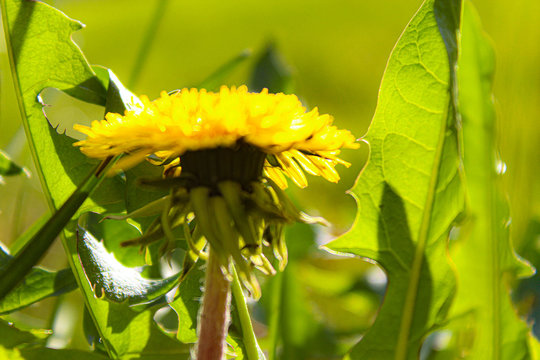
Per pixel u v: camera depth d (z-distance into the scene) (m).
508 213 0.32
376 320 0.31
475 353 0.32
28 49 0.31
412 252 0.31
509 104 0.40
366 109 1.64
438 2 0.30
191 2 2.05
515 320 0.32
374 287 0.49
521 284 0.38
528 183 0.40
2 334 0.29
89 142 0.27
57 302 0.35
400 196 0.31
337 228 0.56
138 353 0.31
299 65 1.85
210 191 0.28
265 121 0.27
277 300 0.35
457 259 0.32
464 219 0.32
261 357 0.31
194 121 0.27
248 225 0.27
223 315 0.28
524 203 0.40
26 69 0.31
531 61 0.40
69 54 0.31
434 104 0.31
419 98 0.31
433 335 0.37
